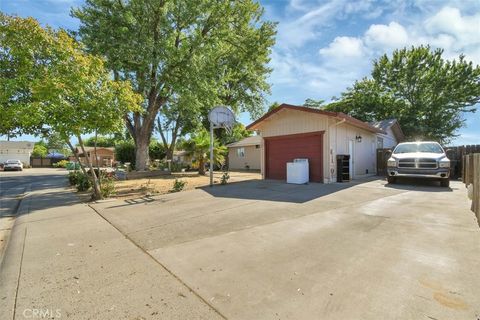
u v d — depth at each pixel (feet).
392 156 35.60
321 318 7.22
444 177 31.58
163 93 57.62
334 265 10.53
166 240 14.26
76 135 25.99
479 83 80.74
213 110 38.91
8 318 7.52
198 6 54.90
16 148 139.44
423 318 7.06
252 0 68.13
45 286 9.38
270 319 7.26
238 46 71.61
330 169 37.37
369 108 88.48
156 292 8.87
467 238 13.15
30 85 23.17
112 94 26.45
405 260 10.77
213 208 21.88
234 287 9.05
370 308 7.57
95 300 8.42
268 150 45.80
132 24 51.34
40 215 21.29
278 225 16.49
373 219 17.37
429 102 85.46
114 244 13.85
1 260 12.47
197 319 7.36
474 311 7.28
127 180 48.93
